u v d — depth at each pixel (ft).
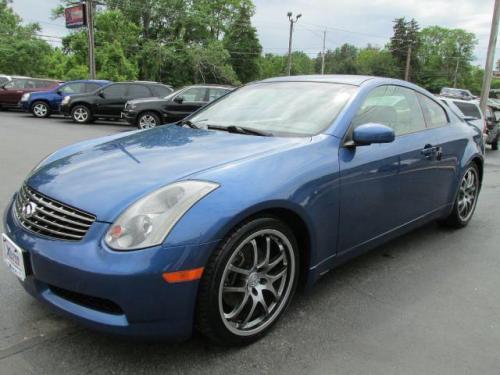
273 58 278.67
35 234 7.80
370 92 11.51
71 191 7.98
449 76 310.86
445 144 13.52
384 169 10.80
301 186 8.68
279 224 8.44
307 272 9.35
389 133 9.82
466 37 311.06
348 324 9.42
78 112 53.47
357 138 9.80
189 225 7.23
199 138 10.28
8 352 8.12
